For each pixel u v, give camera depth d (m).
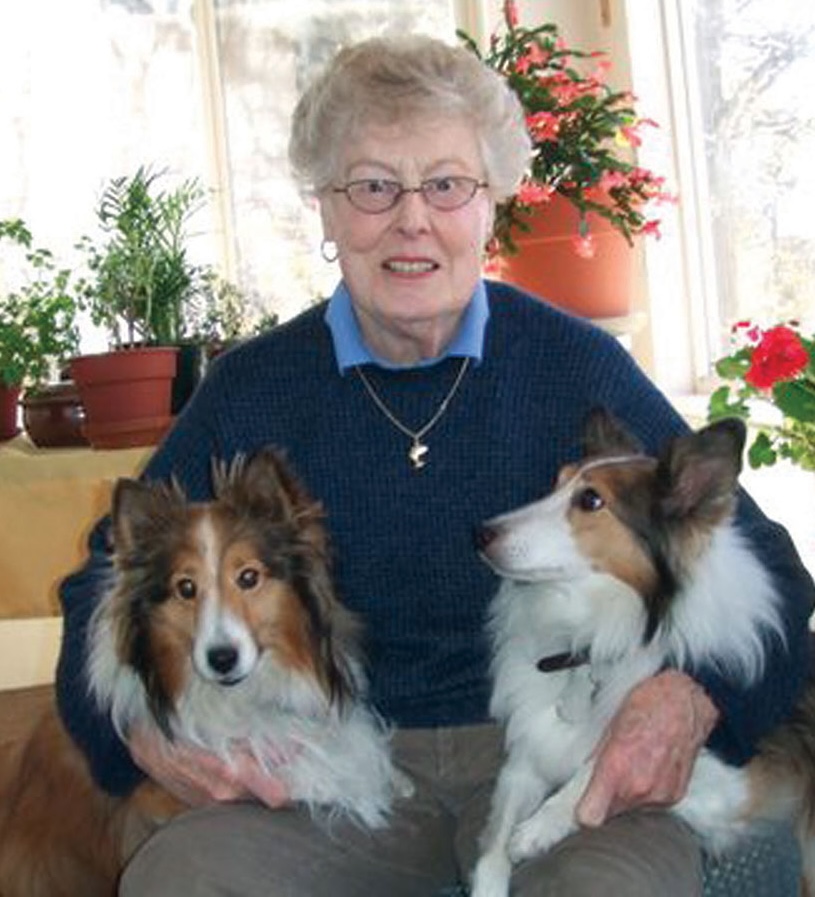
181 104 5.14
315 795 2.14
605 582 2.20
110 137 5.10
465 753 2.31
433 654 2.31
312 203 2.50
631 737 1.99
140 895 1.89
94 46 5.05
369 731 2.28
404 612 2.31
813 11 3.64
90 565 2.41
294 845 2.03
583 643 2.22
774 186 3.88
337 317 2.36
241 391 2.37
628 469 2.20
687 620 2.13
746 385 2.86
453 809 2.31
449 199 2.21
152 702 2.19
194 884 1.88
